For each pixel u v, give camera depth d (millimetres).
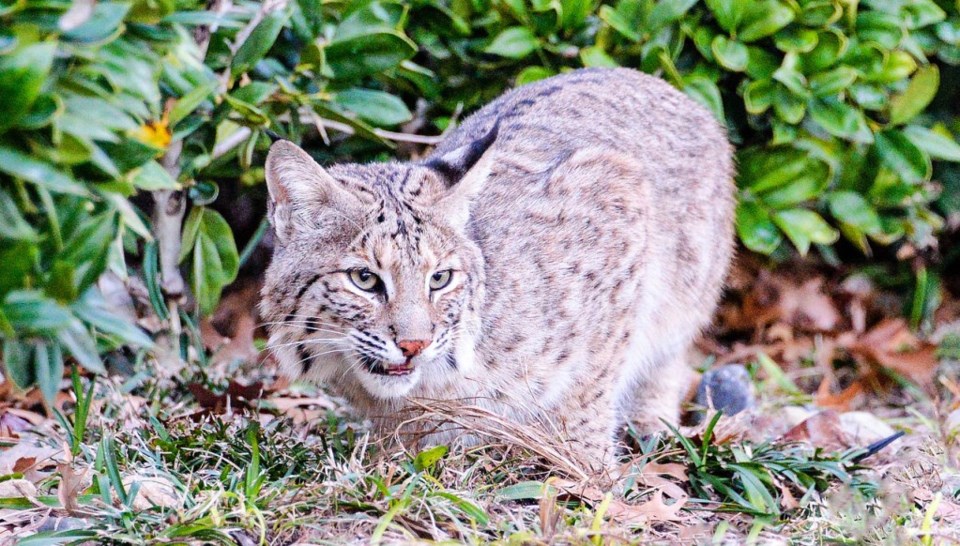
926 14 12414
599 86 10773
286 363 8922
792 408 11477
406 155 12742
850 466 9047
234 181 13242
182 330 11445
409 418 8914
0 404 10109
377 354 8297
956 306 14883
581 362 9406
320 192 8414
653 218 10109
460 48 11961
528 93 10703
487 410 8672
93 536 6902
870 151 12820
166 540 6789
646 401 11102
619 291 9633
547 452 8430
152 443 8766
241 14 10523
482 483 8172
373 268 8266
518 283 8969
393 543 6773
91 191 6836
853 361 13680
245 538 7008
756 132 12492
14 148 6164
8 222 6211
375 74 11258
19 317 6301
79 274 6695
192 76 9508
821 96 11727
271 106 10602
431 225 8422
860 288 14594
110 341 8258
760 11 11445
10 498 7469
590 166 9688
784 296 14039
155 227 10867
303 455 8727
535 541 6852
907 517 7867
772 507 8047
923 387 13023
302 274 8500
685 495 8383
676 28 11852
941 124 13383
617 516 7668
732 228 11656
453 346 8570
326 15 10781
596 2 12180
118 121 6488
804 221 12344
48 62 5863
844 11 11969
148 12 6863
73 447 8312
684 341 11094
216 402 10211
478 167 8586
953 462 9508
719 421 10609
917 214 13352
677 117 10969
